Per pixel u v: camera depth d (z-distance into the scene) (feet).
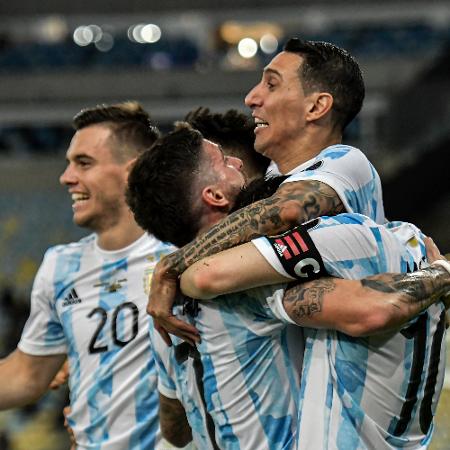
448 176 110.52
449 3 158.20
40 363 36.01
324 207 23.68
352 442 21.99
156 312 23.85
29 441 88.38
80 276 35.04
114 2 166.71
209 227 24.31
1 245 136.77
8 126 145.59
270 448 23.13
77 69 148.05
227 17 165.58
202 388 24.23
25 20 167.73
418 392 22.88
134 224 34.83
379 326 20.85
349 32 159.22
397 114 114.52
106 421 33.88
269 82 27.84
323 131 27.68
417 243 23.94
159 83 142.82
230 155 30.68
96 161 34.35
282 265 21.72
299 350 23.48
